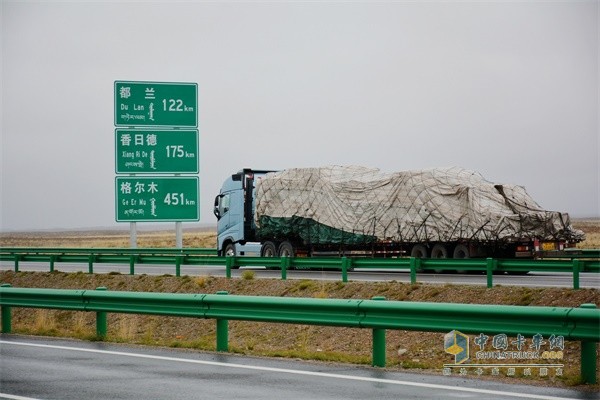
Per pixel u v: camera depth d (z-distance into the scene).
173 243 122.94
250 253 52.34
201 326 29.56
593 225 151.38
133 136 43.69
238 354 17.25
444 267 30.48
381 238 47.06
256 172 53.16
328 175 49.25
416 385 13.31
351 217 48.06
